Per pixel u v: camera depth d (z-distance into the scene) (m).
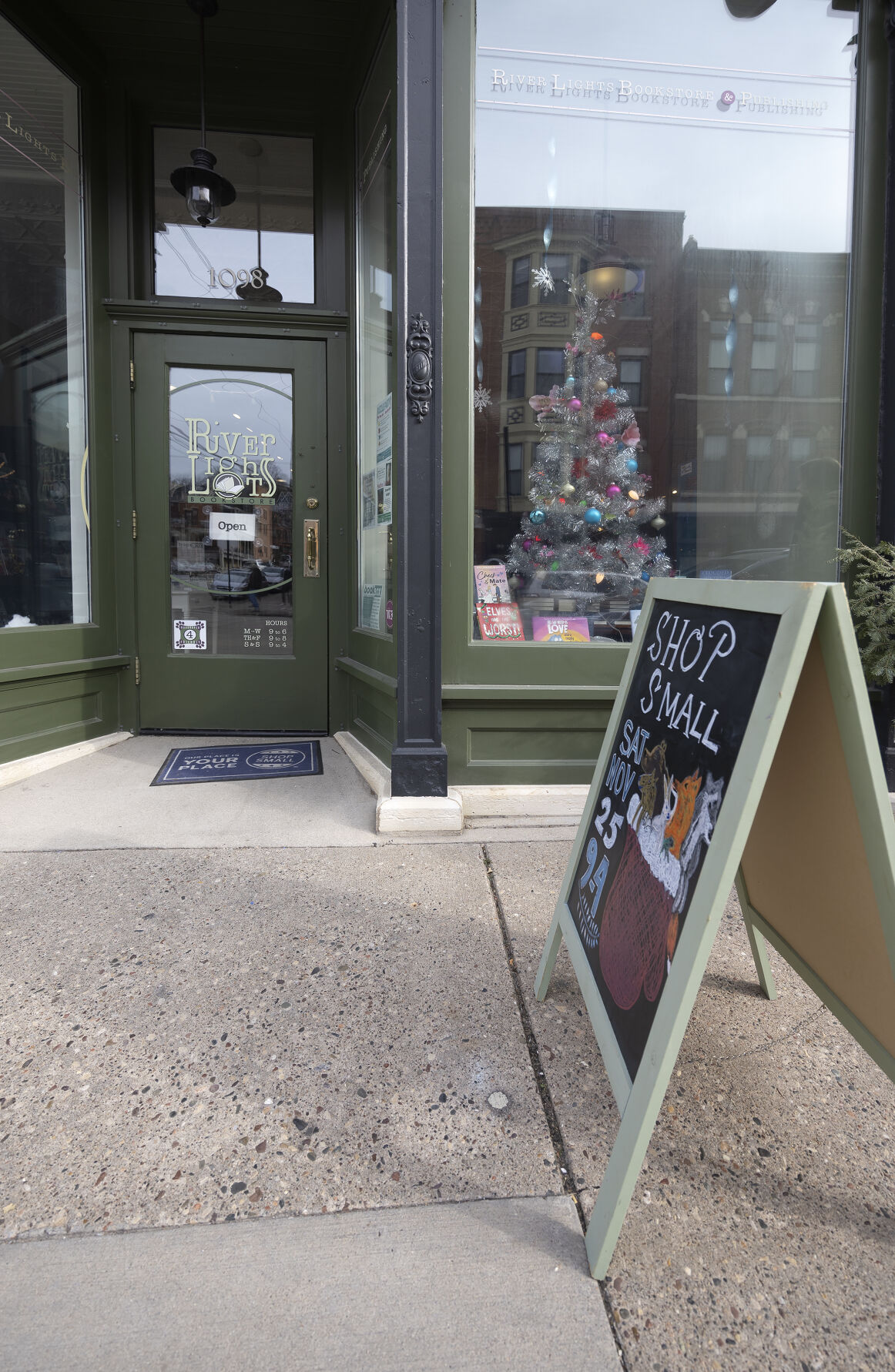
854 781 1.22
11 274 3.50
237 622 4.28
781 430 3.40
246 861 2.64
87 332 3.92
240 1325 1.08
